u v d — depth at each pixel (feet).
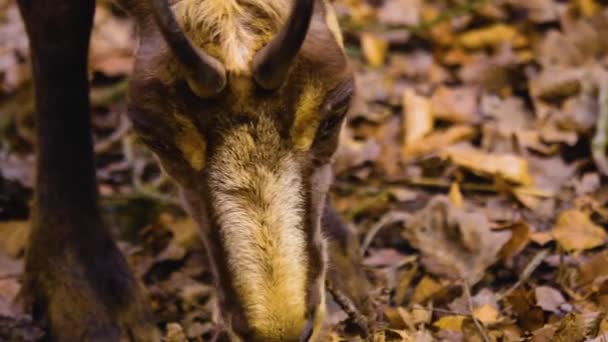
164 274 36.35
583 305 31.83
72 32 30.81
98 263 31.27
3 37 50.65
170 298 34.73
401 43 48.91
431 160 40.45
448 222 35.63
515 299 32.07
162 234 37.99
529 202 37.96
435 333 31.19
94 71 47.37
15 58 48.78
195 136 24.84
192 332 32.83
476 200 38.78
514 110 43.32
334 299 31.12
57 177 31.48
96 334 30.53
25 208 39.93
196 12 24.99
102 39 49.75
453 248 35.09
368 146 41.68
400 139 42.68
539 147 40.73
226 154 24.68
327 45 25.38
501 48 47.52
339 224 33.24
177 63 24.72
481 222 35.42
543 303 31.91
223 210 24.59
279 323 23.85
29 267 31.94
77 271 31.12
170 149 25.61
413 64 47.60
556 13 48.70
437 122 43.39
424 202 38.78
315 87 24.89
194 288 34.96
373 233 36.76
